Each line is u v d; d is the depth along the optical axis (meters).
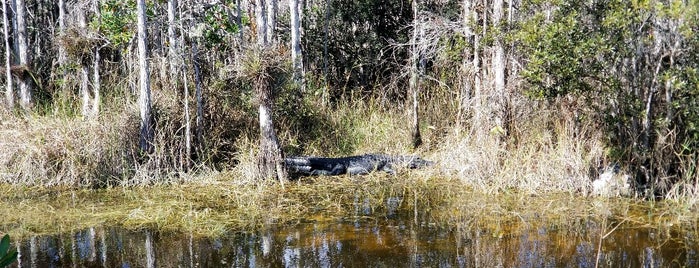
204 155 9.33
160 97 9.51
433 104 11.45
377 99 12.02
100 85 10.55
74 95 10.56
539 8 7.75
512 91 8.58
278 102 10.26
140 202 7.74
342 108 11.55
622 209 7.23
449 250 6.00
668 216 6.94
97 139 8.75
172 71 9.66
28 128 9.04
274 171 8.84
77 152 8.70
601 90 7.41
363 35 14.02
